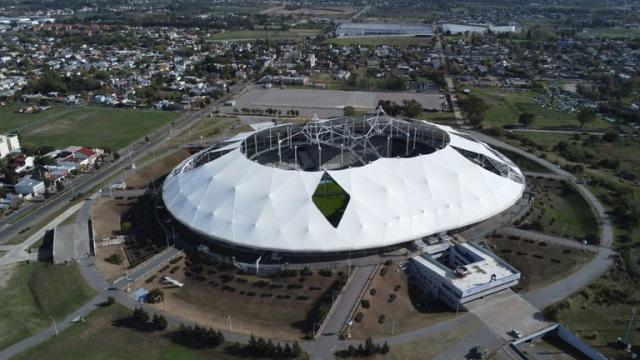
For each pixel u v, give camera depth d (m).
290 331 87.06
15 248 117.12
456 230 118.19
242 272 102.56
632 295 98.19
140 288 98.94
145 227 125.00
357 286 97.25
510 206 125.56
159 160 174.12
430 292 101.81
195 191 119.25
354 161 148.12
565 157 176.12
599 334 87.81
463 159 128.38
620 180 156.00
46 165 166.38
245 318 90.44
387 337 86.44
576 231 125.50
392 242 105.25
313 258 105.88
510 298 97.38
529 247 113.31
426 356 82.19
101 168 169.50
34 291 99.88
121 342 84.44
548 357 84.38
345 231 104.19
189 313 91.88
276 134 149.50
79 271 104.94
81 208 137.38
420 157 123.50
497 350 83.88
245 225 106.31
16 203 140.62
